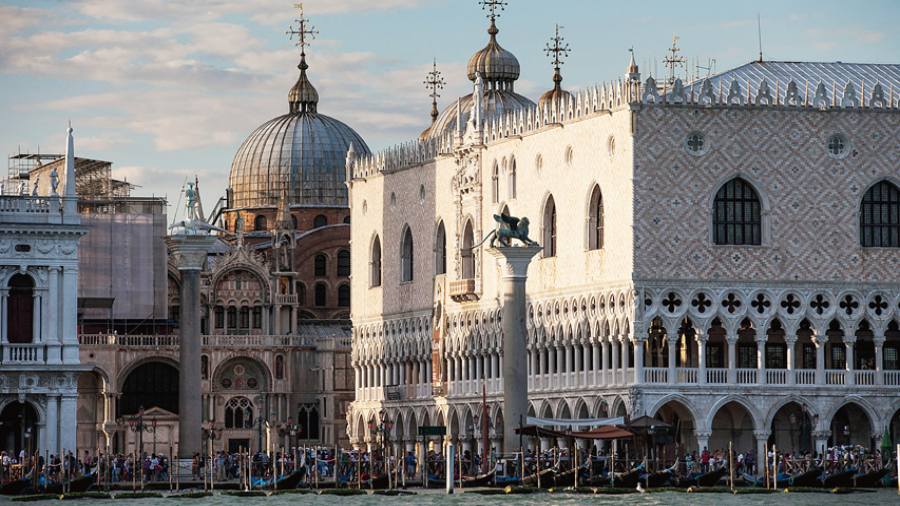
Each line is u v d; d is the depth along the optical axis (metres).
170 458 165.62
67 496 145.25
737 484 149.62
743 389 159.25
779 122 160.62
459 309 190.62
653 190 158.62
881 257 162.25
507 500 139.12
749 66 171.00
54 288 166.75
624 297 159.25
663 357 161.62
